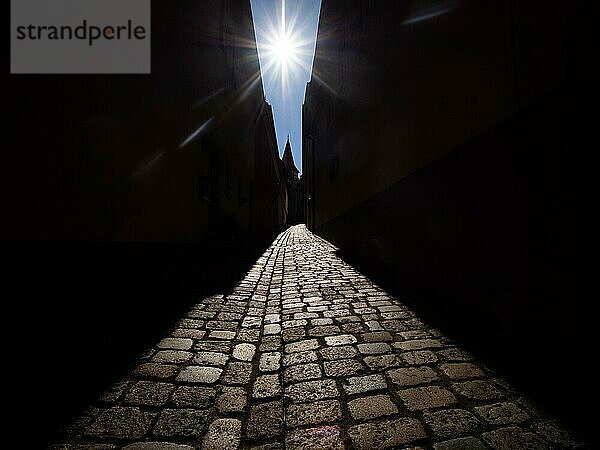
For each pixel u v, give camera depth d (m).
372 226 5.89
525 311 2.05
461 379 1.77
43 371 1.81
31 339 2.18
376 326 2.67
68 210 2.68
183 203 5.14
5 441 1.29
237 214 10.21
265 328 2.67
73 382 1.73
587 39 1.61
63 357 1.99
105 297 3.06
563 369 1.75
